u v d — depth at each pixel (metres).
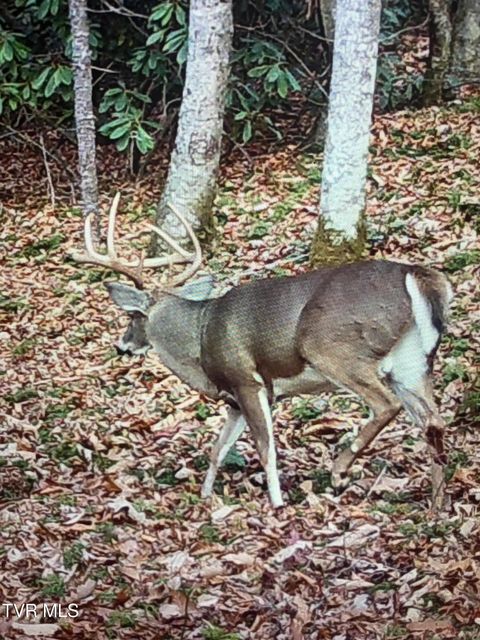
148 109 12.53
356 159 9.20
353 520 6.88
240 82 11.45
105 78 12.55
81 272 9.97
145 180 11.77
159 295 7.27
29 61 11.82
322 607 6.31
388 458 7.37
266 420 7.07
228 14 9.95
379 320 6.87
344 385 6.95
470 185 10.09
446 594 6.25
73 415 8.12
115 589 6.50
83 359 8.81
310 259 9.38
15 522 6.98
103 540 6.85
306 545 6.68
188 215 9.97
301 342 6.95
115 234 10.62
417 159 10.64
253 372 7.05
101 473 7.51
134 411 8.15
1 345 9.09
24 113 12.16
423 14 14.41
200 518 7.04
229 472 7.47
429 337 6.89
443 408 7.68
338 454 7.47
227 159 11.68
